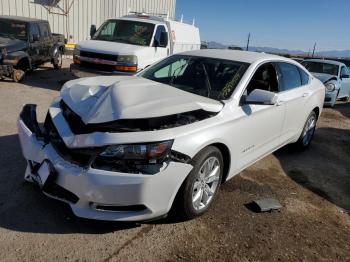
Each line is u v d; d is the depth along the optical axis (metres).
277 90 4.79
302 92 5.39
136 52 9.00
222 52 4.84
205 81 4.19
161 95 3.50
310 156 6.09
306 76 5.82
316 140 7.18
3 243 2.90
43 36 11.41
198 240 3.25
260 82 4.45
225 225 3.54
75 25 16.34
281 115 4.78
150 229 3.32
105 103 3.27
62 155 3.12
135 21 10.17
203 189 3.54
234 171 4.03
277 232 3.54
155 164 2.97
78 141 3.02
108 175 2.87
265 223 3.68
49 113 3.67
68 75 11.79
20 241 2.95
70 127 3.27
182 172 3.11
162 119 3.18
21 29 10.37
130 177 2.88
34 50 10.61
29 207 3.44
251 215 3.80
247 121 3.98
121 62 8.88
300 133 5.75
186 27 12.27
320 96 6.06
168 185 3.04
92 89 3.68
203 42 14.36
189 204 3.33
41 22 11.45
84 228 3.22
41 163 3.25
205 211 3.66
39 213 3.36
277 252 3.23
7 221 3.19
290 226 3.69
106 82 4.02
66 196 3.10
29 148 3.40
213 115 3.58
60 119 3.42
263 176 4.92
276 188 4.58
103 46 9.17
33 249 2.88
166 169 3.00
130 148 2.90
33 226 3.17
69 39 16.20
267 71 4.66
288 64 5.29
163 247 3.10
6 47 9.26
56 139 3.29
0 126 5.66
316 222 3.86
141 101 3.27
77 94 3.66
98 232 3.19
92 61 9.12
